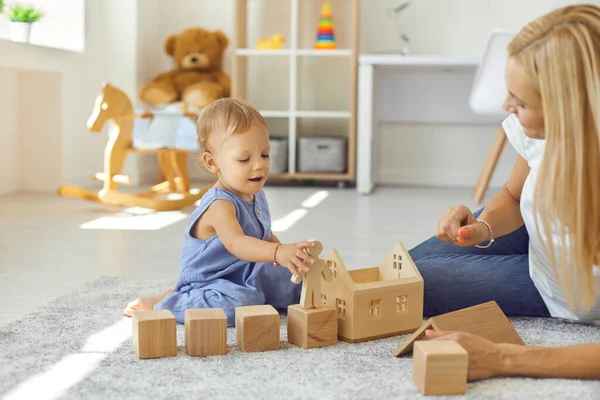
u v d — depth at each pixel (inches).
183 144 129.3
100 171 163.5
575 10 40.6
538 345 52.5
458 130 170.9
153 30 171.8
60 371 45.9
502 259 62.0
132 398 41.7
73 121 151.5
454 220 53.8
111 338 52.9
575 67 39.1
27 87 144.9
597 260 44.3
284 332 56.0
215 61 165.3
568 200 40.2
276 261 52.9
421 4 167.6
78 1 153.0
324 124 174.7
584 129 39.3
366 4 169.5
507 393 42.6
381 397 42.0
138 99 162.7
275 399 41.6
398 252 58.2
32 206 126.4
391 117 171.9
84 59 154.9
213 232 60.4
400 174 173.8
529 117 42.6
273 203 135.6
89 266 80.4
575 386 43.7
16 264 80.5
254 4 173.0
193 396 42.0
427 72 169.6
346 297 52.7
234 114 58.4
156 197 141.3
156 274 76.9
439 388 42.3
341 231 106.4
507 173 170.4
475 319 49.7
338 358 49.0
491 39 126.4
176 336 49.7
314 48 171.9
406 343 48.8
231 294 58.6
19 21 132.5
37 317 58.2
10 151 143.7
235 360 48.4
